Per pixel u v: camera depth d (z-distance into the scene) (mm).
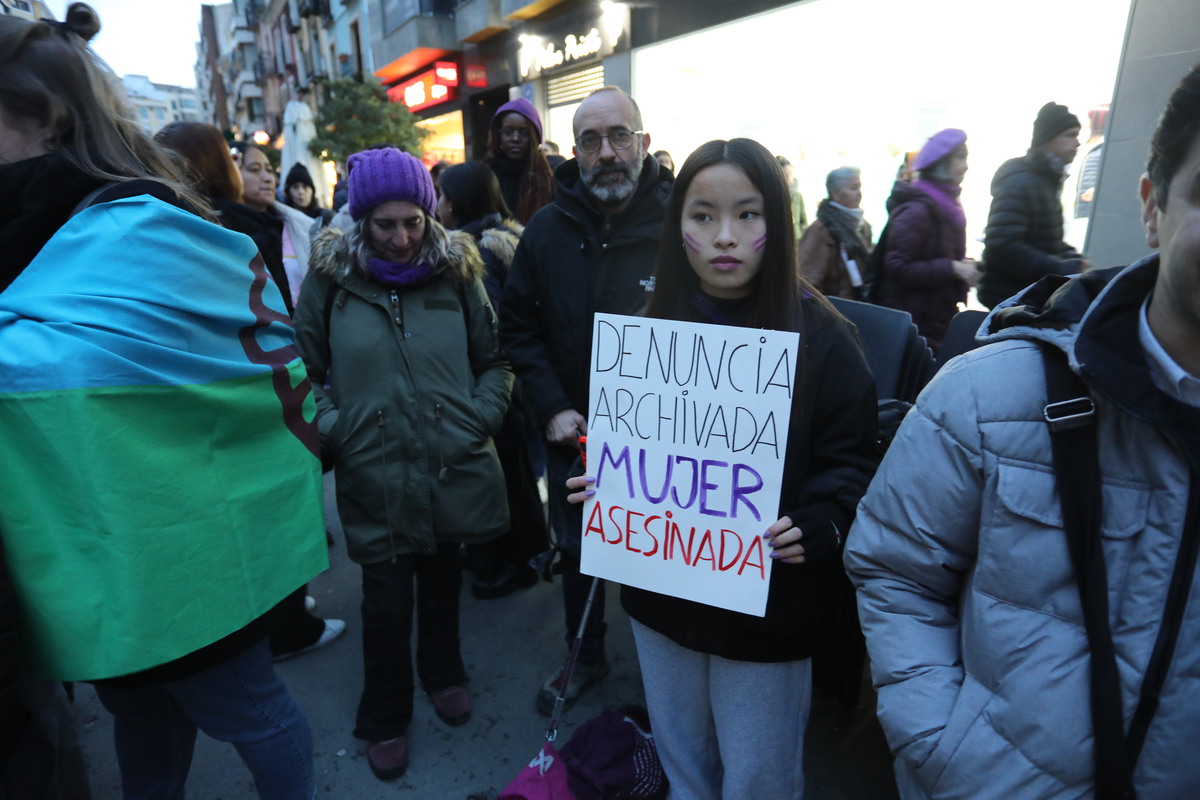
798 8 6387
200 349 1082
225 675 1218
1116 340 742
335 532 3396
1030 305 877
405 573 1902
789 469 1214
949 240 3053
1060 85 4594
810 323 1197
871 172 5926
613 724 1750
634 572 1280
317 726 2119
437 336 1885
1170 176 656
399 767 1913
